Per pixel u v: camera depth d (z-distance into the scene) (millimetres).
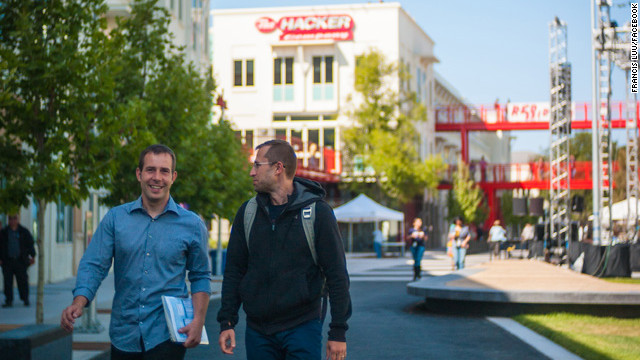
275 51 55156
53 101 10078
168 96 15766
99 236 5039
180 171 17359
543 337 11641
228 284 4910
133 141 10945
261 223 4824
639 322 13172
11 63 9578
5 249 16500
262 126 54969
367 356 9969
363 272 29234
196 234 5121
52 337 5930
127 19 15625
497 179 59625
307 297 4766
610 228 26203
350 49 54375
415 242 24031
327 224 4777
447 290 14797
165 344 4941
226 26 55625
